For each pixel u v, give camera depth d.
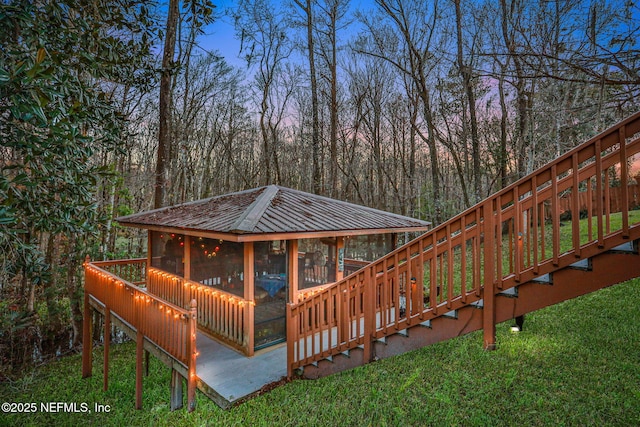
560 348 6.18
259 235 5.36
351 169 21.08
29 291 9.49
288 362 5.29
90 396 7.23
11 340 8.76
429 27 15.45
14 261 3.95
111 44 4.58
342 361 4.73
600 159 2.69
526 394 4.78
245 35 17.41
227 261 6.46
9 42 3.13
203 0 5.27
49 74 2.81
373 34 17.17
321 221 6.59
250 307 5.94
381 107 21.38
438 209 15.68
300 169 25.70
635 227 2.53
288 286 6.50
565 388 4.89
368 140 21.84
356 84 21.23
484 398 4.79
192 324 4.91
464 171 20.81
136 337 6.33
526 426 4.13
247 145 26.77
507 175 15.26
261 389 4.90
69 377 8.50
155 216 8.54
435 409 4.62
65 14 3.89
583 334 6.72
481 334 7.25
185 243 7.63
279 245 6.58
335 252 7.38
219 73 21.34
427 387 5.25
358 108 20.78
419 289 3.92
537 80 7.60
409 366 6.01
